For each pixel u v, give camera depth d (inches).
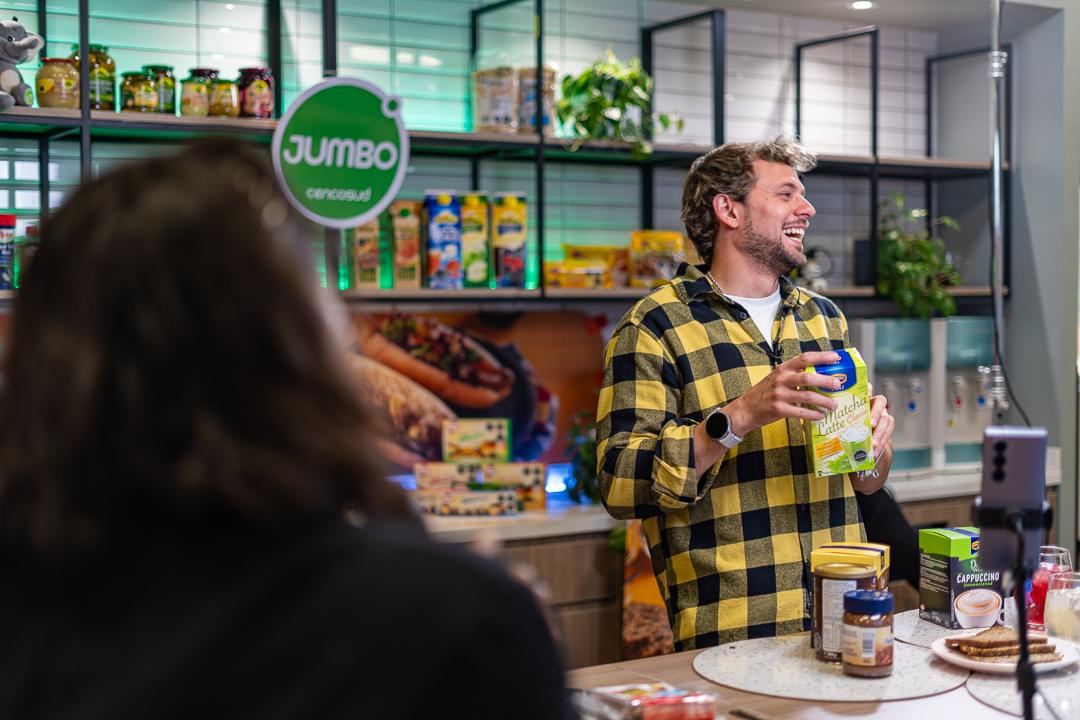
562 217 167.8
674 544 83.8
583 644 142.9
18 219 133.9
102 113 124.8
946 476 171.2
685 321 87.1
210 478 26.3
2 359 28.0
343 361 29.2
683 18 168.9
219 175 28.4
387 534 28.5
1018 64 185.8
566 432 165.6
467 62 161.9
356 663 26.6
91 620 27.7
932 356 171.8
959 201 196.7
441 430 156.3
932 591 77.6
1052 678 63.5
